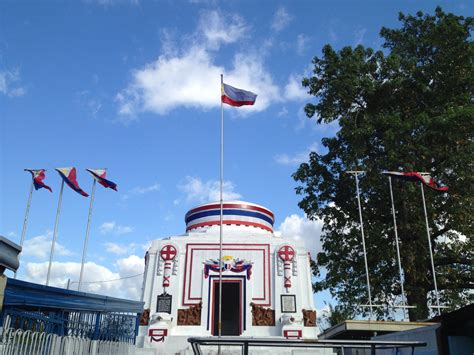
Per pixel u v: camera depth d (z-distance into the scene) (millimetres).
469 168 32500
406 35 39344
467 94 34531
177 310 27391
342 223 37375
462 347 14852
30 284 13477
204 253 29203
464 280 33312
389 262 34219
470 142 33031
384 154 36094
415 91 36781
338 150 38375
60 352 13734
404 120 35625
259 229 32188
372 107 38031
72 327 16359
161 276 28469
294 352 22922
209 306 27547
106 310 17547
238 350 24609
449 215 33438
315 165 38688
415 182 32469
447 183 33500
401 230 34469
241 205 32406
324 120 37969
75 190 31281
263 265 28875
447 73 35469
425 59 38281
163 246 29281
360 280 34219
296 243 29938
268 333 26703
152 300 27719
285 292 27812
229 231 30891
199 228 31969
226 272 28516
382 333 23188
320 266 36625
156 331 25906
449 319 14992
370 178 34562
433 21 38250
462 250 32250
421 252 33156
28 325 13180
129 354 19500
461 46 34750
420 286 33562
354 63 36312
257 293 28000
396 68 36000
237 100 27859
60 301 14828
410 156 33406
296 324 26219
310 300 27969
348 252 35312
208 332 26688
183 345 25453
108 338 18281
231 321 31609
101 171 32125
